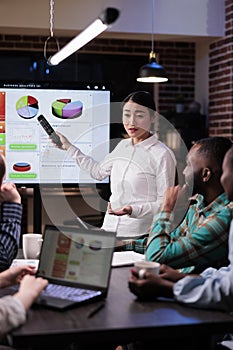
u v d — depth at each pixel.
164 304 1.80
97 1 5.41
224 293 1.74
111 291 1.95
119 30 5.50
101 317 1.65
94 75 6.46
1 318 1.55
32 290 1.71
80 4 5.39
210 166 2.25
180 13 5.60
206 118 6.32
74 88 3.17
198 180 2.29
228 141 2.29
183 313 1.71
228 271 1.97
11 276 1.97
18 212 2.19
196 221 2.33
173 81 6.54
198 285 1.80
